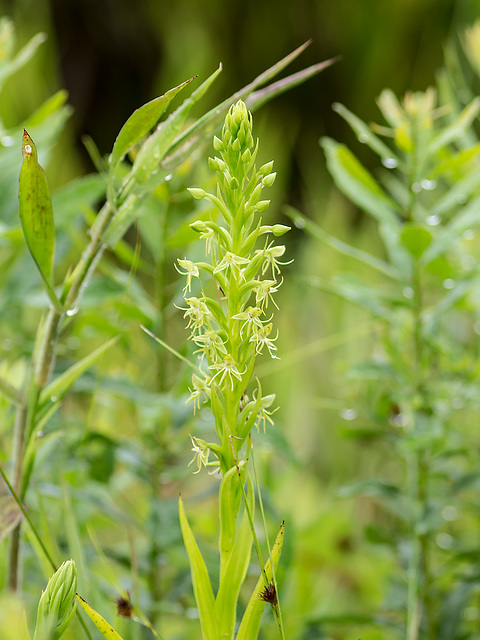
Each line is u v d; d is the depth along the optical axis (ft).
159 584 2.89
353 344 4.95
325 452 4.95
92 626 2.51
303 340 5.49
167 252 2.94
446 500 3.10
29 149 2.05
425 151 2.86
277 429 2.76
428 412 2.93
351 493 3.00
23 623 1.94
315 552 4.06
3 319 3.12
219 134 2.76
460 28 6.06
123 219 2.19
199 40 7.39
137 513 3.46
